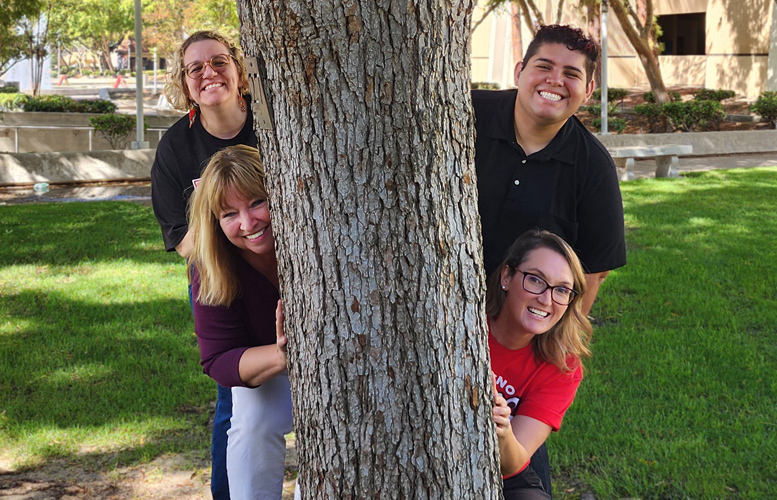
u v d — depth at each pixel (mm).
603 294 6344
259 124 1891
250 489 2721
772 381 4605
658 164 13492
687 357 4996
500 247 2941
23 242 8305
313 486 1968
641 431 4082
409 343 1808
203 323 2574
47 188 12820
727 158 16297
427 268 1791
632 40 20203
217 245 2471
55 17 35906
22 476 3779
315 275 1829
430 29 1696
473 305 1905
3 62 29484
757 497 3459
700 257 7473
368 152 1729
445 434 1873
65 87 45219
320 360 1864
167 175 3340
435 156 1764
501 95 2916
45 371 4883
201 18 33094
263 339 2646
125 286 6699
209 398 4586
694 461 3771
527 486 2668
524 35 29594
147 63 68750
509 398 2650
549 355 2588
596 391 4547
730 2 26562
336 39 1672
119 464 3910
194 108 3318
